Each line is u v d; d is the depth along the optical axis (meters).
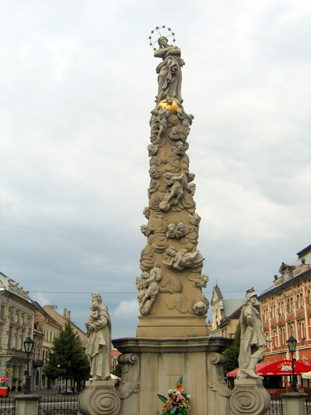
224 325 82.19
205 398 13.58
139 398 13.59
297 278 50.88
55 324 94.31
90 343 13.47
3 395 39.38
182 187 16.36
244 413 13.18
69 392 59.94
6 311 61.31
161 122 16.81
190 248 15.70
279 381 45.75
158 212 16.09
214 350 13.92
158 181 16.45
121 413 13.33
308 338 48.19
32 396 17.00
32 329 74.25
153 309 15.02
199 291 15.30
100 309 13.51
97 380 13.30
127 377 13.89
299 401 18.38
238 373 13.68
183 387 13.68
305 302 49.50
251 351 14.14
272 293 59.56
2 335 59.81
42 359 83.56
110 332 13.59
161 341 13.88
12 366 62.72
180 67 17.92
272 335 58.91
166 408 13.11
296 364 27.88
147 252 15.67
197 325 14.79
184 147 16.75
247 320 13.91
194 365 13.88
